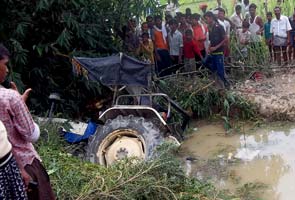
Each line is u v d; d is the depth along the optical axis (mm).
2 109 3621
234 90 9609
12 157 3373
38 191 3869
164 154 5758
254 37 10891
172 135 7625
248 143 8047
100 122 7172
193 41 10273
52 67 9172
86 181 5312
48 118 7551
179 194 5398
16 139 3744
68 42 8703
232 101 9023
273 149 7746
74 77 8992
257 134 8375
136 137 6664
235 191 6547
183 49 10531
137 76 7254
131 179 5176
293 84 9805
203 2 14727
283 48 10961
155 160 5520
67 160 5824
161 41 10758
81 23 9141
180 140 8016
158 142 6480
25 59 8438
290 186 6598
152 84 8148
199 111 9180
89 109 8984
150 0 10398
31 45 9055
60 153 6074
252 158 7492
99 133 6766
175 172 5629
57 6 8836
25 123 3682
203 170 7219
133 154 6504
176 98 9172
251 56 10789
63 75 9305
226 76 10305
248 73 10570
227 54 10586
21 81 8422
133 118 6777
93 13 9414
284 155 7504
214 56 9945
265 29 11000
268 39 10984
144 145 6523
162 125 6957
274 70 10664
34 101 8648
